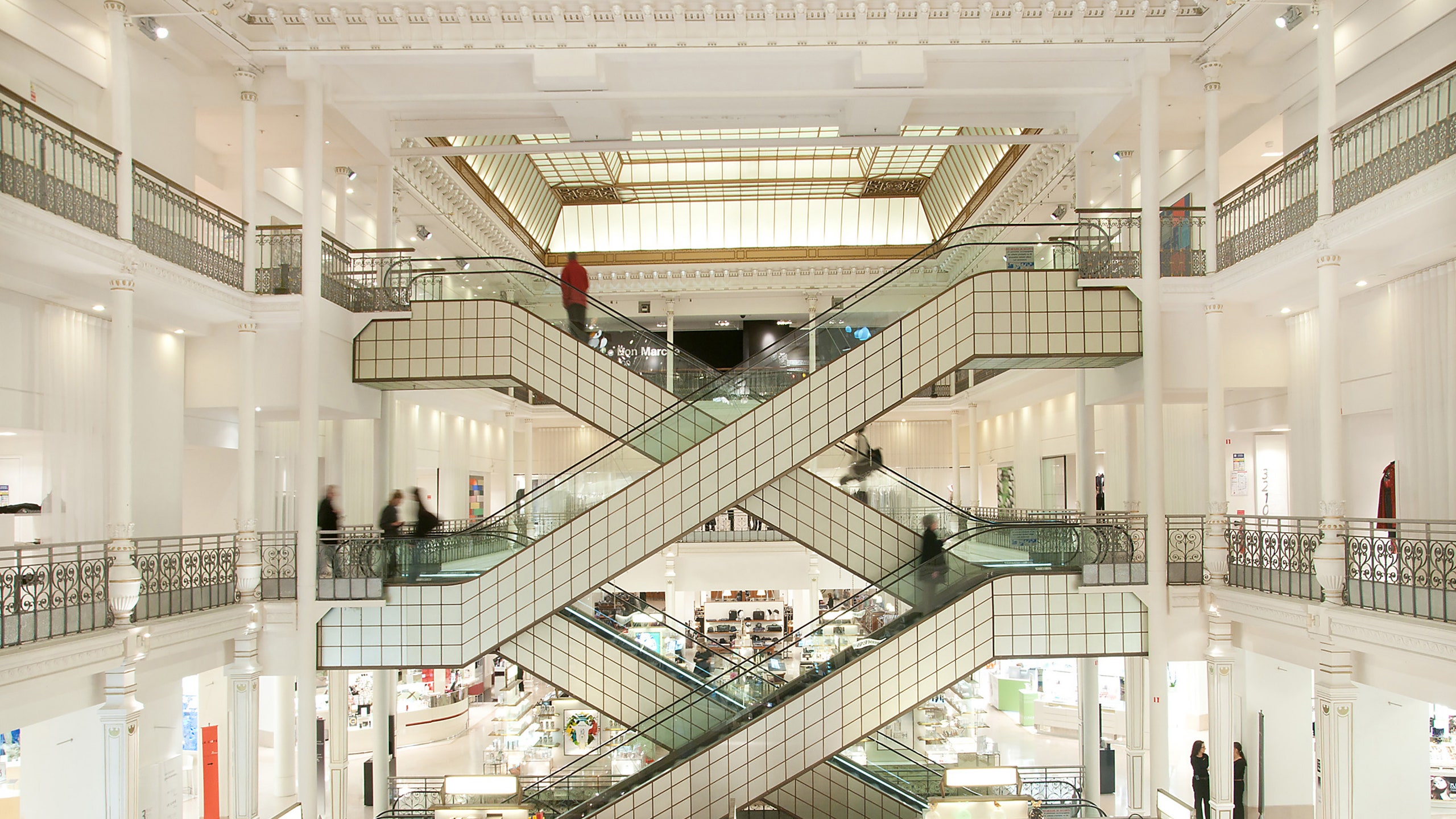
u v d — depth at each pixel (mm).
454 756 19078
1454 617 7973
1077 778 15805
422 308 13148
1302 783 14031
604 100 12828
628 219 27922
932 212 27000
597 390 13055
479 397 22422
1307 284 11547
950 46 11961
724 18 11797
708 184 26047
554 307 13203
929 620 12359
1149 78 12242
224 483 16828
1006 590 12391
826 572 22438
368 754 19156
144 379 11859
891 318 12672
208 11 11047
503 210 22047
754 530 22656
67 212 8844
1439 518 9688
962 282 12570
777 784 12070
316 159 12172
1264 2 10727
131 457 10125
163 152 11992
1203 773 13633
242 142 13766
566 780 13062
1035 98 13852
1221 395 12125
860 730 12180
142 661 9758
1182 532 12484
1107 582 12203
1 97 9055
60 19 10328
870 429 29797
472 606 12414
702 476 12617
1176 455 16625
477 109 13984
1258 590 10852
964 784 12820
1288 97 12570
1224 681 11797
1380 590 9297
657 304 26953
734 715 12602
